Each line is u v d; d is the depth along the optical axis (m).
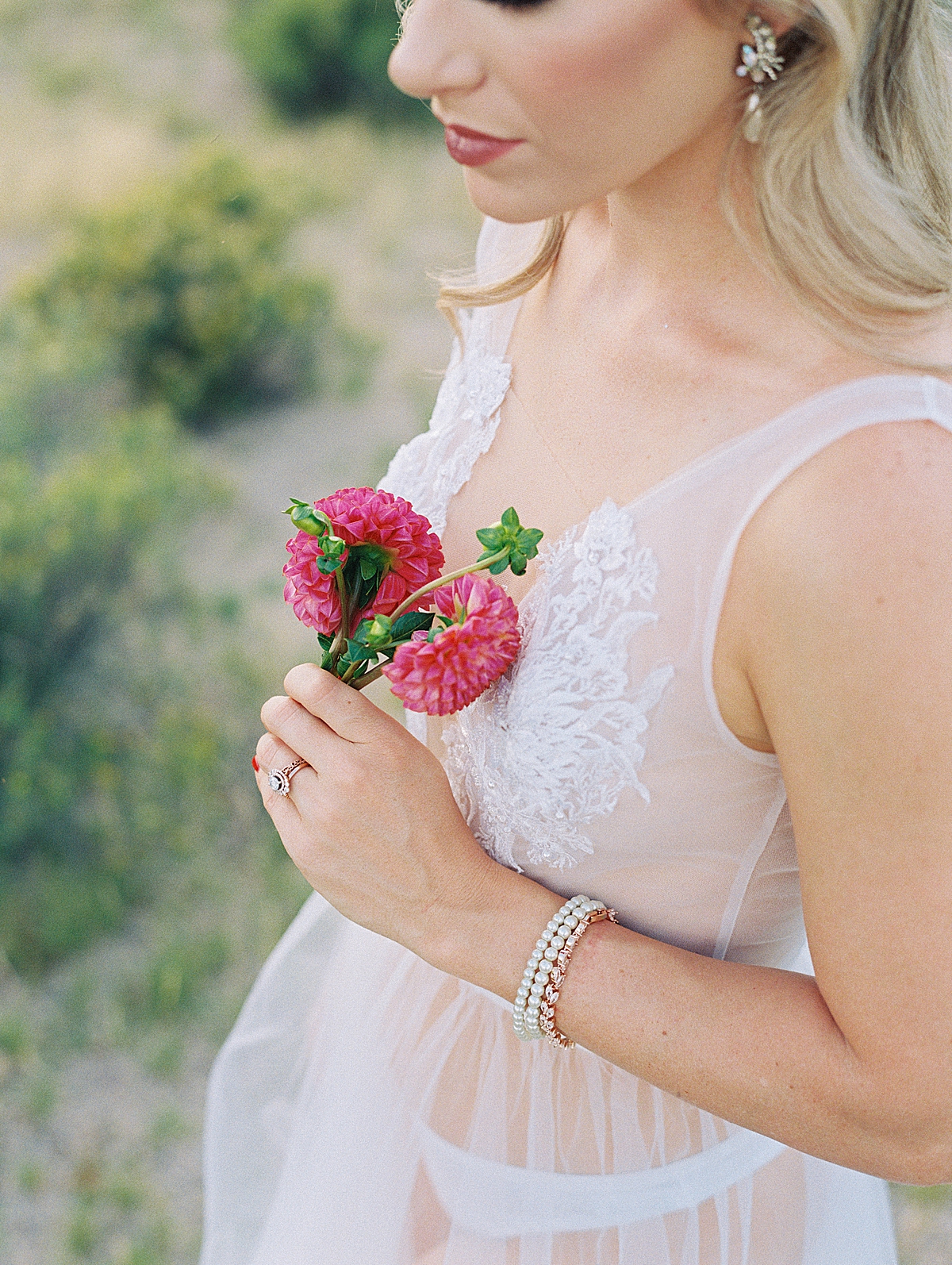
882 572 0.84
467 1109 1.30
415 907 1.11
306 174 8.10
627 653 1.01
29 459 4.60
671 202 1.00
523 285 1.26
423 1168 1.36
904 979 0.89
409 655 0.98
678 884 1.10
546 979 1.07
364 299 6.72
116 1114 2.87
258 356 5.82
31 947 3.21
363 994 1.44
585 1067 1.21
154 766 3.68
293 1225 1.46
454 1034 1.30
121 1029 3.03
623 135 0.89
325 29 8.98
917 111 0.96
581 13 0.84
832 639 0.86
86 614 3.85
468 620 0.99
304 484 5.29
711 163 0.97
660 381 1.03
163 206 6.11
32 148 8.36
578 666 1.03
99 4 11.05
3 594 3.64
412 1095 1.34
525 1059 1.25
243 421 5.80
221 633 4.24
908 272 0.91
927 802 0.85
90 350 5.27
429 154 8.64
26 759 3.43
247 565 4.68
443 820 1.10
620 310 1.10
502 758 1.09
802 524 0.88
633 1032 1.04
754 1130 1.02
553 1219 1.25
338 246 7.27
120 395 5.70
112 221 5.93
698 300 1.02
